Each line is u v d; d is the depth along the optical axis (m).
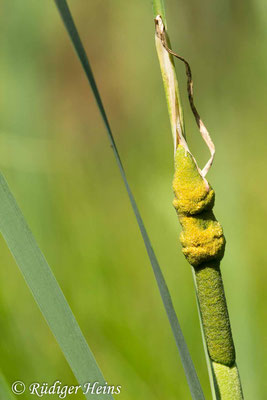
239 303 1.09
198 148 1.66
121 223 1.47
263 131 1.65
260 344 1.10
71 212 1.44
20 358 1.14
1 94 1.49
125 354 1.17
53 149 1.54
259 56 1.69
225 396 0.79
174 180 0.79
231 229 1.19
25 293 1.25
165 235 1.36
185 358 0.77
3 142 1.44
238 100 1.71
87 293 1.27
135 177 1.59
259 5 1.55
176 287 1.27
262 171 1.54
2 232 0.77
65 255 1.35
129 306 1.25
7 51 1.51
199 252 0.78
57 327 0.78
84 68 0.76
